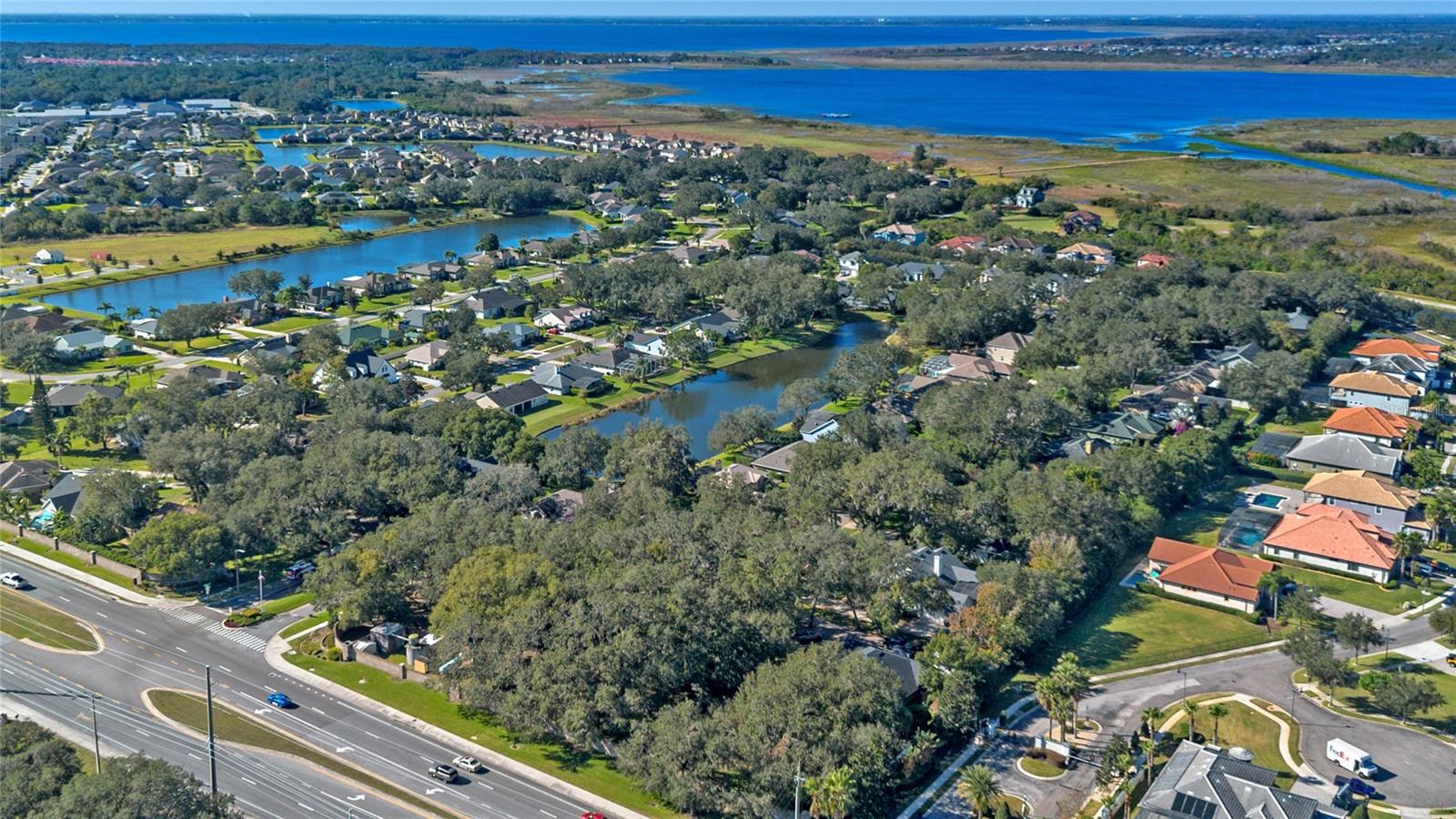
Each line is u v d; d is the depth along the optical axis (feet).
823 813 352.69
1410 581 539.29
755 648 431.43
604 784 385.29
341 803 372.58
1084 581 513.04
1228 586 511.81
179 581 533.14
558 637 411.95
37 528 588.09
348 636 480.64
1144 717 402.93
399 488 589.32
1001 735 414.21
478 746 407.64
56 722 415.44
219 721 419.74
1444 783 384.88
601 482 604.08
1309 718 425.28
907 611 491.31
